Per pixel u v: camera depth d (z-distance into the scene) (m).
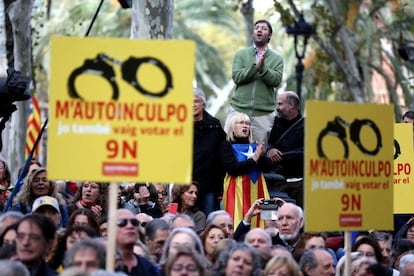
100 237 20.22
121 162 17.89
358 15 58.69
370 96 60.34
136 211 25.64
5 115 23.81
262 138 27.55
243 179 25.56
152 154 17.88
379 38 59.78
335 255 24.66
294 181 27.23
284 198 26.30
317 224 19.33
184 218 21.98
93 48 17.95
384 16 61.22
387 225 19.81
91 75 17.95
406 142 26.17
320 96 62.97
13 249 18.88
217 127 25.73
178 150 17.86
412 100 55.81
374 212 19.72
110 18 76.25
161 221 21.72
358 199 19.61
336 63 59.22
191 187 24.73
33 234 18.31
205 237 22.08
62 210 24.19
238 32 88.75
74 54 17.97
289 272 19.11
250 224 23.98
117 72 17.94
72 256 17.55
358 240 23.16
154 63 17.91
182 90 17.89
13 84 23.22
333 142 19.44
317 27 60.97
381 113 19.75
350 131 19.55
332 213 19.44
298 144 27.25
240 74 27.48
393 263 25.22
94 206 25.06
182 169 17.86
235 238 23.58
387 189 19.83
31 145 40.25
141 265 19.73
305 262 20.75
